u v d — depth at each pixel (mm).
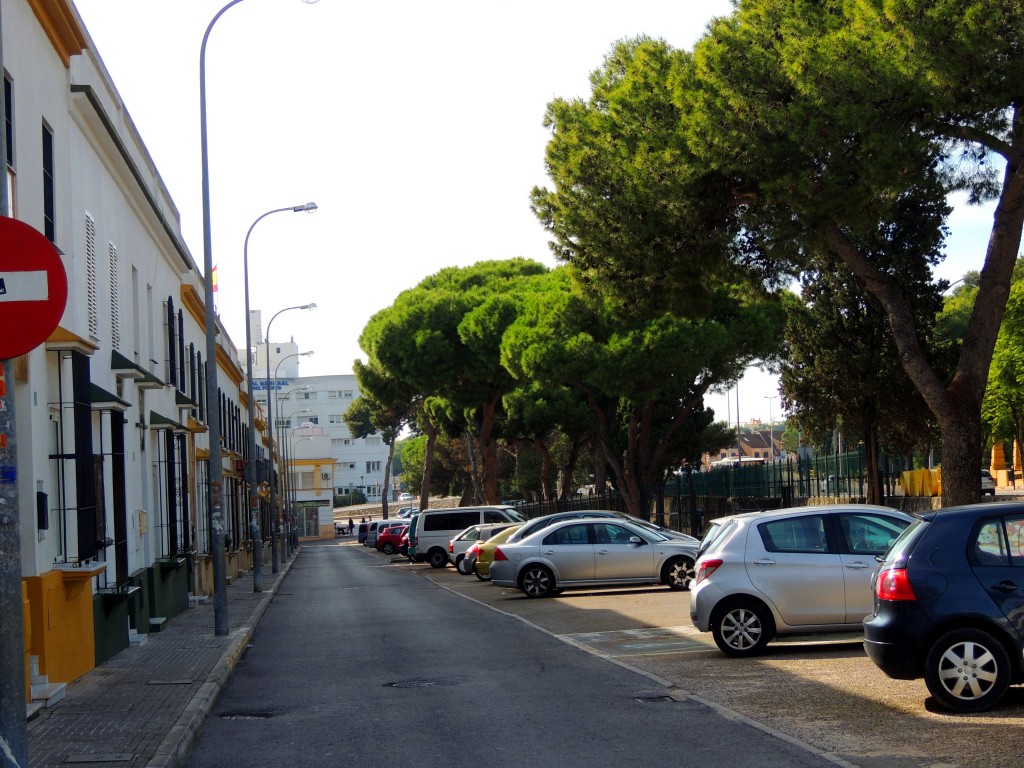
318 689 12117
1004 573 8781
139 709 10547
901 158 15586
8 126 11531
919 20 14555
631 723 9109
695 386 39188
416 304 47781
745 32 17109
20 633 5863
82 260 15234
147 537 19547
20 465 11211
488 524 38250
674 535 24500
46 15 13156
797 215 17219
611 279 19766
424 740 8844
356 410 109312
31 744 8977
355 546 84312
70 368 13273
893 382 27281
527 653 14422
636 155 18562
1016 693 9375
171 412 24219
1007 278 16516
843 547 12789
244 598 28250
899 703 9320
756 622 12703
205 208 18828
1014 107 15266
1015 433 46125
